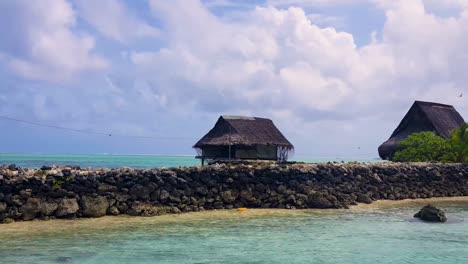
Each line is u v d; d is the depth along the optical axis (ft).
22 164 272.31
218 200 73.51
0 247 47.32
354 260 45.09
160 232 56.03
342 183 84.17
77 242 50.06
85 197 63.26
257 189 76.54
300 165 84.94
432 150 119.03
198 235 54.90
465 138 116.06
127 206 66.08
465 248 50.26
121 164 316.81
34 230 55.01
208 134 116.16
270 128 120.16
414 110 137.18
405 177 94.63
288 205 76.33
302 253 47.37
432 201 91.71
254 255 46.26
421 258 46.01
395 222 65.41
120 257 44.73
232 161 95.25
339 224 63.36
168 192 69.46
